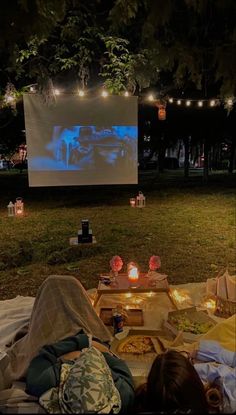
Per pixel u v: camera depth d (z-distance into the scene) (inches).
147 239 242.7
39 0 61.1
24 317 122.0
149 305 126.3
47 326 91.4
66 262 198.5
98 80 255.4
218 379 72.2
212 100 226.2
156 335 99.5
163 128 627.8
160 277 139.4
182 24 90.2
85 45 229.8
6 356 86.0
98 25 221.5
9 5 58.3
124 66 216.1
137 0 74.2
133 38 231.6
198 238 243.3
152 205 381.4
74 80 249.6
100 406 62.2
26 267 192.1
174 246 226.1
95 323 98.1
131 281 135.2
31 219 312.3
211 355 82.1
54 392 69.9
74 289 100.4
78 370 67.5
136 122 230.5
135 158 243.0
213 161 995.9
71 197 459.5
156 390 53.4
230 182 609.0
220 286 123.0
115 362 80.5
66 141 228.5
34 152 230.8
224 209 348.5
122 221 300.7
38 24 61.5
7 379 84.0
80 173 242.1
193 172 904.3
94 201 419.5
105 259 203.0
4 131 611.8
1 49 67.0
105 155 240.7
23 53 199.3
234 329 89.2
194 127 595.5
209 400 66.6
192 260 199.6
